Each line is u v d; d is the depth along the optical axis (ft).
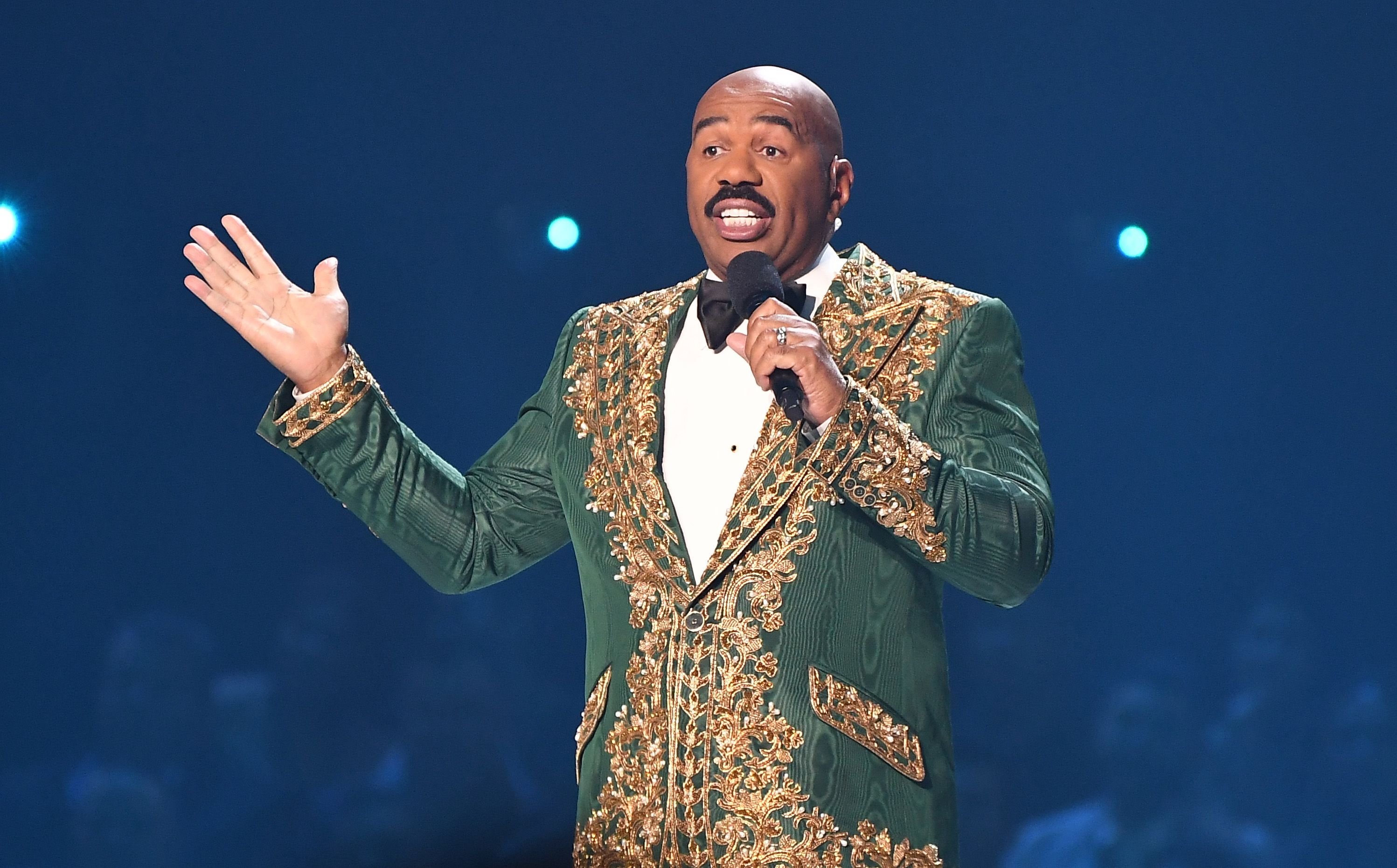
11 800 60.34
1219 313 65.72
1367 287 65.10
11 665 61.21
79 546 62.28
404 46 64.54
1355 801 63.21
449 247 65.00
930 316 27.53
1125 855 63.36
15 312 62.34
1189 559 65.62
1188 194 65.57
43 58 62.18
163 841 60.49
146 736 61.21
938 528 25.12
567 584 64.64
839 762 25.23
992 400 27.22
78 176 62.54
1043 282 65.87
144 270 63.00
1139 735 64.39
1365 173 64.95
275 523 63.26
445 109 64.85
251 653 62.54
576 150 65.21
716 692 25.45
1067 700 65.05
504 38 64.90
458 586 29.73
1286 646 64.69
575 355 29.78
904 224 65.51
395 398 64.75
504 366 65.16
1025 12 65.05
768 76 28.53
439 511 29.07
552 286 65.36
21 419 62.34
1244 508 65.62
